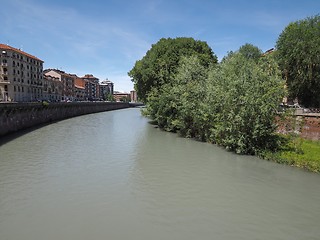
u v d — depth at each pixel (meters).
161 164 21.45
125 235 11.02
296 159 20.61
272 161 22.08
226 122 25.83
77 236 10.90
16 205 13.69
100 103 106.06
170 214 12.91
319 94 40.44
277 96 23.58
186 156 24.20
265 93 23.66
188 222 12.15
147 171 19.58
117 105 134.00
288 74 41.69
